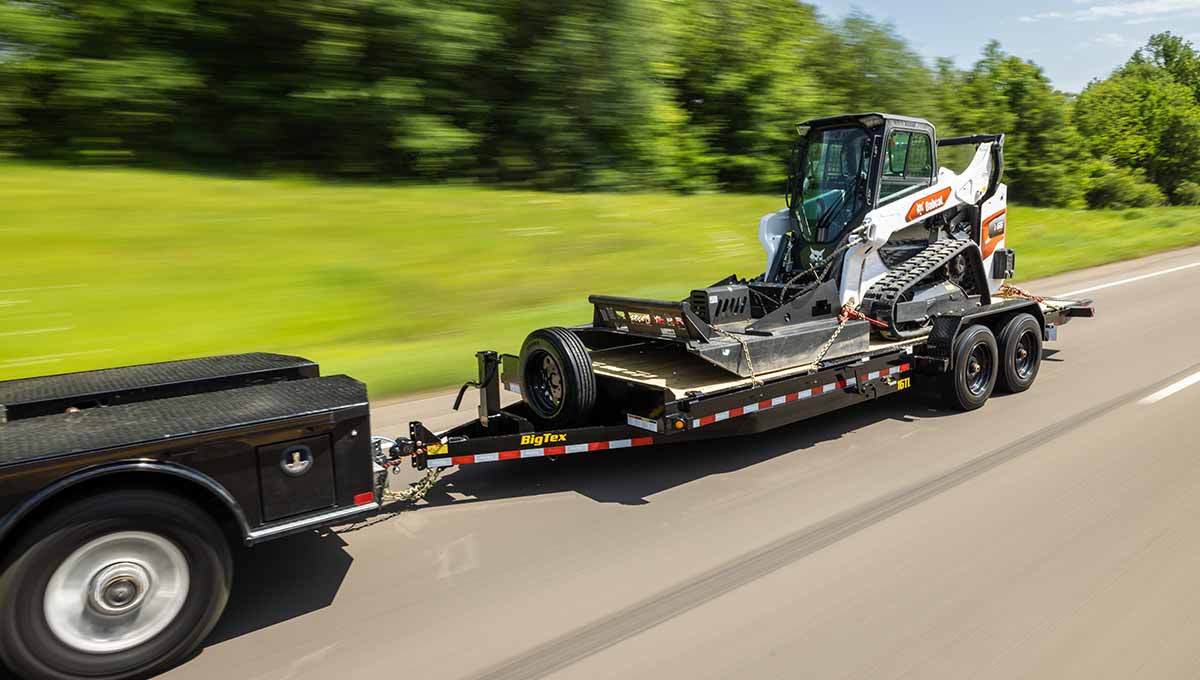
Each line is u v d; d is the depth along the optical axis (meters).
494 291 11.52
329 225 13.02
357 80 15.56
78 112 13.74
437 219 14.29
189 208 12.60
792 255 7.75
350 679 3.43
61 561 3.24
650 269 13.55
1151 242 20.72
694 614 3.85
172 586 3.49
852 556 4.39
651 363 6.46
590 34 17.78
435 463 5.04
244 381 4.85
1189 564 4.19
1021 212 27.06
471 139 17.06
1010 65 31.16
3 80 13.26
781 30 23.98
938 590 3.99
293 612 3.97
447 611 3.95
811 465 5.89
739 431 5.77
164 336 8.65
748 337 5.92
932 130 7.57
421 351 8.83
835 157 7.48
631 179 19.53
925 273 7.34
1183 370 8.33
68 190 12.50
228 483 3.68
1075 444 6.16
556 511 5.14
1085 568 4.18
